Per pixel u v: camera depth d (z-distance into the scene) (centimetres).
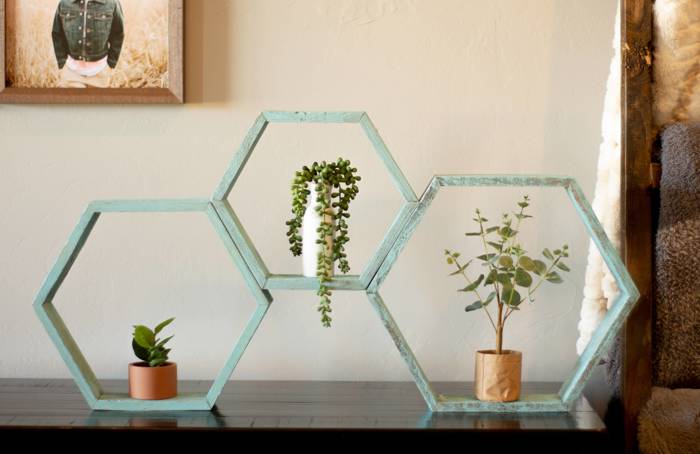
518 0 149
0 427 118
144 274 151
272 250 151
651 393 123
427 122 150
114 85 149
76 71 149
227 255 151
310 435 117
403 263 151
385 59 150
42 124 151
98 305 152
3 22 148
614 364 131
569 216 150
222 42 150
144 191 151
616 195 134
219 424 119
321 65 150
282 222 151
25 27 149
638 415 122
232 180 128
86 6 149
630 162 126
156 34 148
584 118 150
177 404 128
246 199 151
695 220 123
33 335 152
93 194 151
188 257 151
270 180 151
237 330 152
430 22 150
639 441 121
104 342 152
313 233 129
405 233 125
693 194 122
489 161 150
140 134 151
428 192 124
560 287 150
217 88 150
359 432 116
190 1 150
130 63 149
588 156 150
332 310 151
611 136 137
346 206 130
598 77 150
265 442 117
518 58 150
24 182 151
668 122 130
